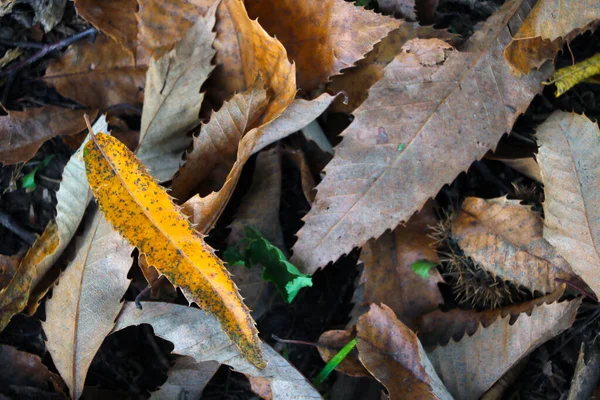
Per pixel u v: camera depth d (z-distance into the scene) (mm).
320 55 706
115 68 727
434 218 725
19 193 728
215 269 658
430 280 718
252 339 664
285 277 697
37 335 720
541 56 694
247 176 740
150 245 660
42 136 718
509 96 696
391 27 690
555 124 692
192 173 696
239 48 708
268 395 684
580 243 688
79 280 680
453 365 698
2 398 702
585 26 697
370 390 718
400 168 693
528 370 722
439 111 694
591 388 691
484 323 710
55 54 731
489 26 699
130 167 657
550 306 683
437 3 733
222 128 687
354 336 704
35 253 698
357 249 746
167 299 714
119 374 724
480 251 705
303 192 745
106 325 681
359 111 693
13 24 729
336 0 688
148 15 708
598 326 713
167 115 703
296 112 688
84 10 708
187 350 678
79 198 686
